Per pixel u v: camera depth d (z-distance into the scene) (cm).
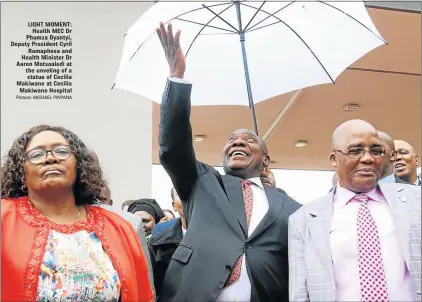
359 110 809
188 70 354
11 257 192
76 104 451
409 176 370
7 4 451
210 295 239
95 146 451
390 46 627
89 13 466
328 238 228
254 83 359
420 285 213
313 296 220
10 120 435
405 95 769
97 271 199
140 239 245
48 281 191
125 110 464
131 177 458
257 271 245
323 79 347
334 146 245
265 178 306
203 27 355
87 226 213
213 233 254
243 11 357
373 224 229
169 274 252
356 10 345
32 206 213
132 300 204
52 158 213
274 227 256
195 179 277
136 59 331
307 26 354
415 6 525
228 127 809
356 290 218
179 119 260
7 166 219
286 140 900
